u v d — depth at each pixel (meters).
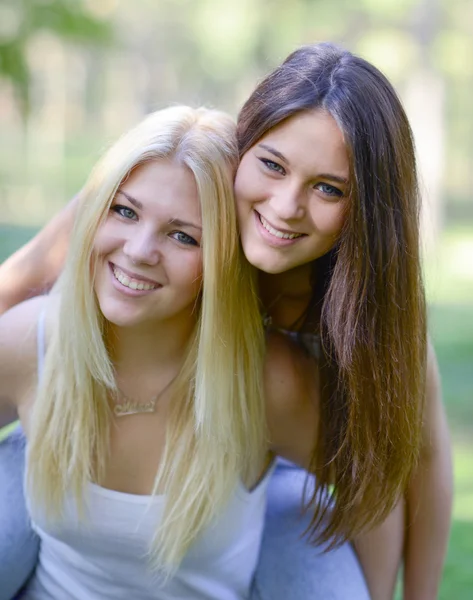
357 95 3.46
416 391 3.79
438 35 24.28
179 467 3.88
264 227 3.57
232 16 31.17
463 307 18.73
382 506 3.98
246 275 3.78
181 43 46.19
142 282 3.64
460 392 12.02
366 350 3.63
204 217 3.57
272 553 4.32
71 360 3.87
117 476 3.98
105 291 3.72
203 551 4.00
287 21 30.36
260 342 3.93
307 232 3.56
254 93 3.70
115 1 38.00
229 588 4.19
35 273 4.52
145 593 4.10
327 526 4.18
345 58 3.55
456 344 15.08
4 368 4.10
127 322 3.70
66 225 4.48
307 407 4.09
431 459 4.43
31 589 4.34
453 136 46.88
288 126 3.48
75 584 4.17
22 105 17.59
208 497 3.87
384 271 3.58
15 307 4.19
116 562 4.03
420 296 3.75
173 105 4.26
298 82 3.51
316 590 4.20
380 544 4.45
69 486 3.92
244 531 4.09
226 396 3.79
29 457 3.99
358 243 3.52
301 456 4.27
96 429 3.93
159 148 3.57
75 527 3.97
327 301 3.69
